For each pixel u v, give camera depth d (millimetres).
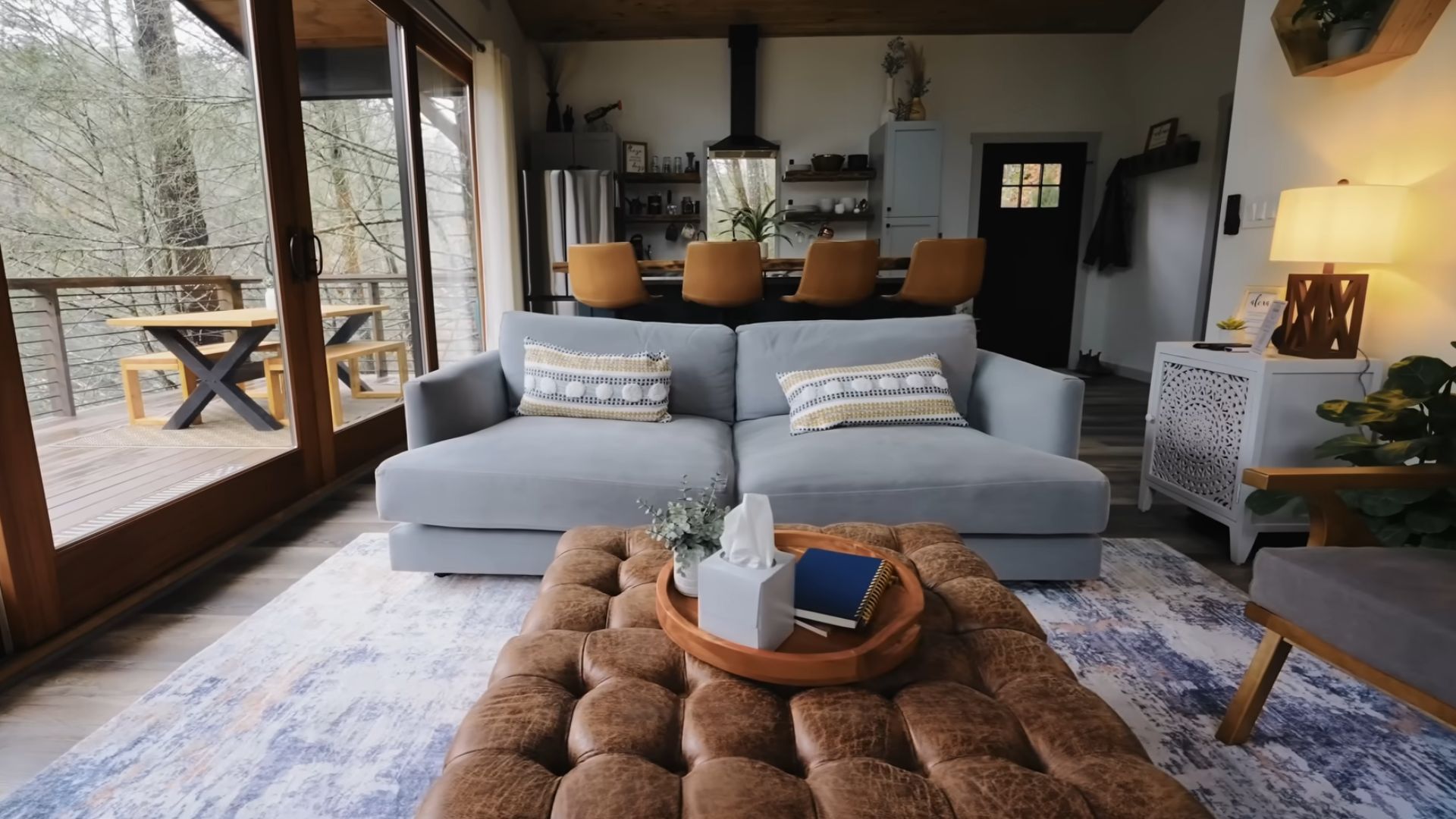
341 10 3232
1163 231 5852
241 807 1209
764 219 6000
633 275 4094
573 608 1169
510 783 775
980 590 1222
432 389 2143
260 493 2514
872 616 1084
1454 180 2121
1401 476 1382
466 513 1940
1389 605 1119
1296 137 2666
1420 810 1219
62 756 1333
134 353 2578
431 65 4246
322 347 2891
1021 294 6754
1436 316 2188
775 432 2332
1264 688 1343
